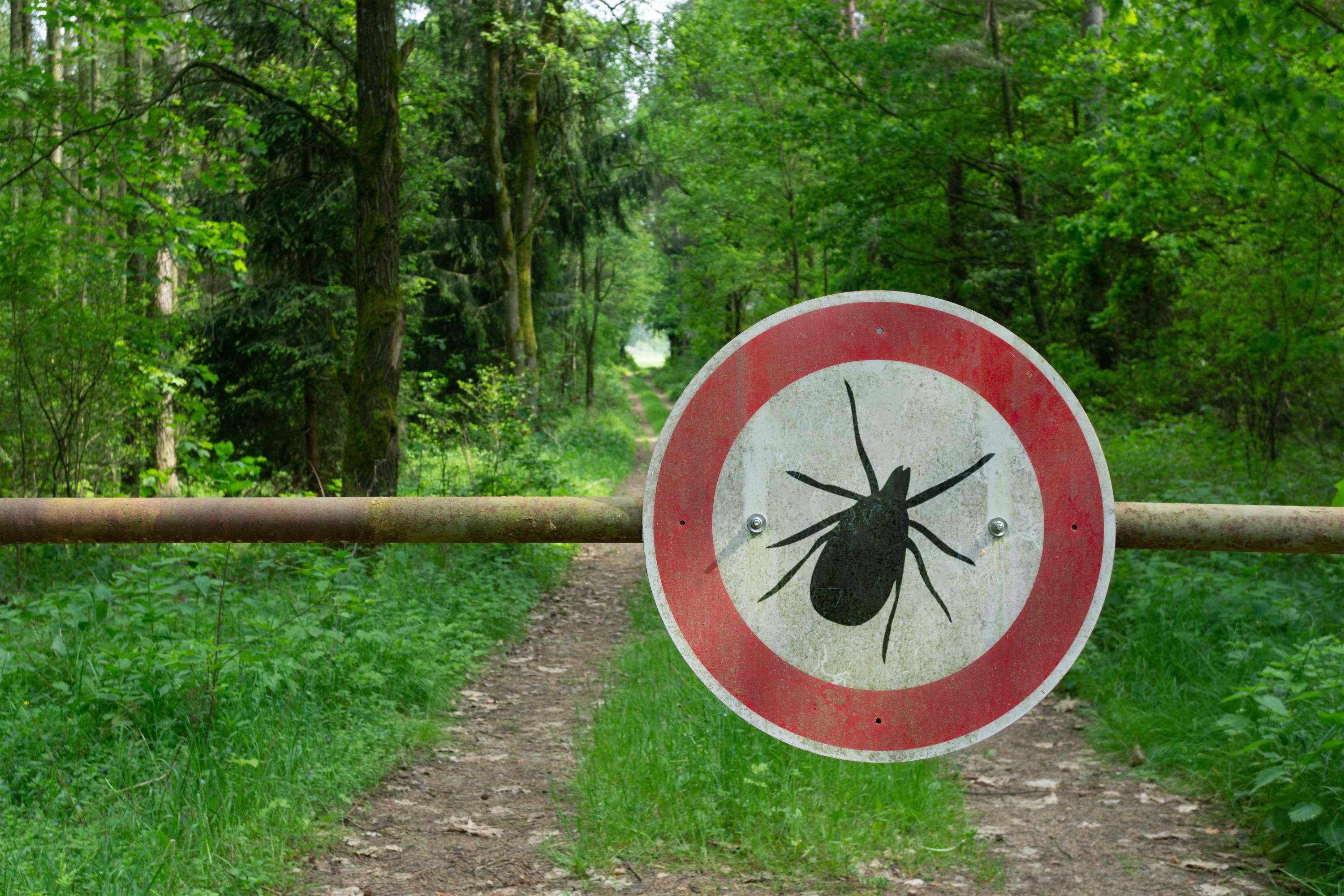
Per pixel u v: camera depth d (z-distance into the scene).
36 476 10.85
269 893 4.00
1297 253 10.84
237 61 17.83
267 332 20.00
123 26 10.30
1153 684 6.51
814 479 1.40
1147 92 11.16
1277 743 4.79
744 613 1.39
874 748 1.38
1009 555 1.39
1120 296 16.11
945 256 20.97
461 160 25.78
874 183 20.50
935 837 4.62
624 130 26.52
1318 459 11.26
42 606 6.25
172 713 5.33
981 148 19.84
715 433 1.41
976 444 1.40
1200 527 1.67
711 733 5.38
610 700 6.54
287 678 5.75
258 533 1.72
